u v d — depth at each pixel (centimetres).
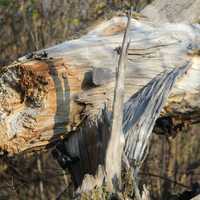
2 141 548
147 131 550
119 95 486
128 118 561
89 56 569
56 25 1191
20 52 1215
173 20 661
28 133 546
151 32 618
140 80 590
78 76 557
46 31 1194
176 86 604
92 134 548
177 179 1197
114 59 573
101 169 503
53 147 588
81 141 566
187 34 630
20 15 1220
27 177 1163
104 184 499
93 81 554
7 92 549
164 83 578
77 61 561
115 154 501
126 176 507
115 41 594
